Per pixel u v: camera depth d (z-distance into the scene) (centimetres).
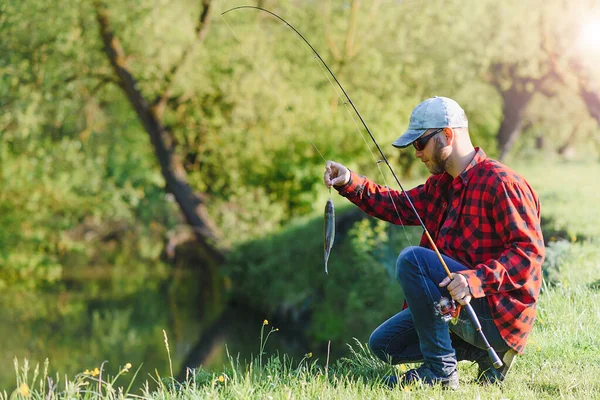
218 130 2111
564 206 1105
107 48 1952
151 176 2341
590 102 2605
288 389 395
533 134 4144
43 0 1873
